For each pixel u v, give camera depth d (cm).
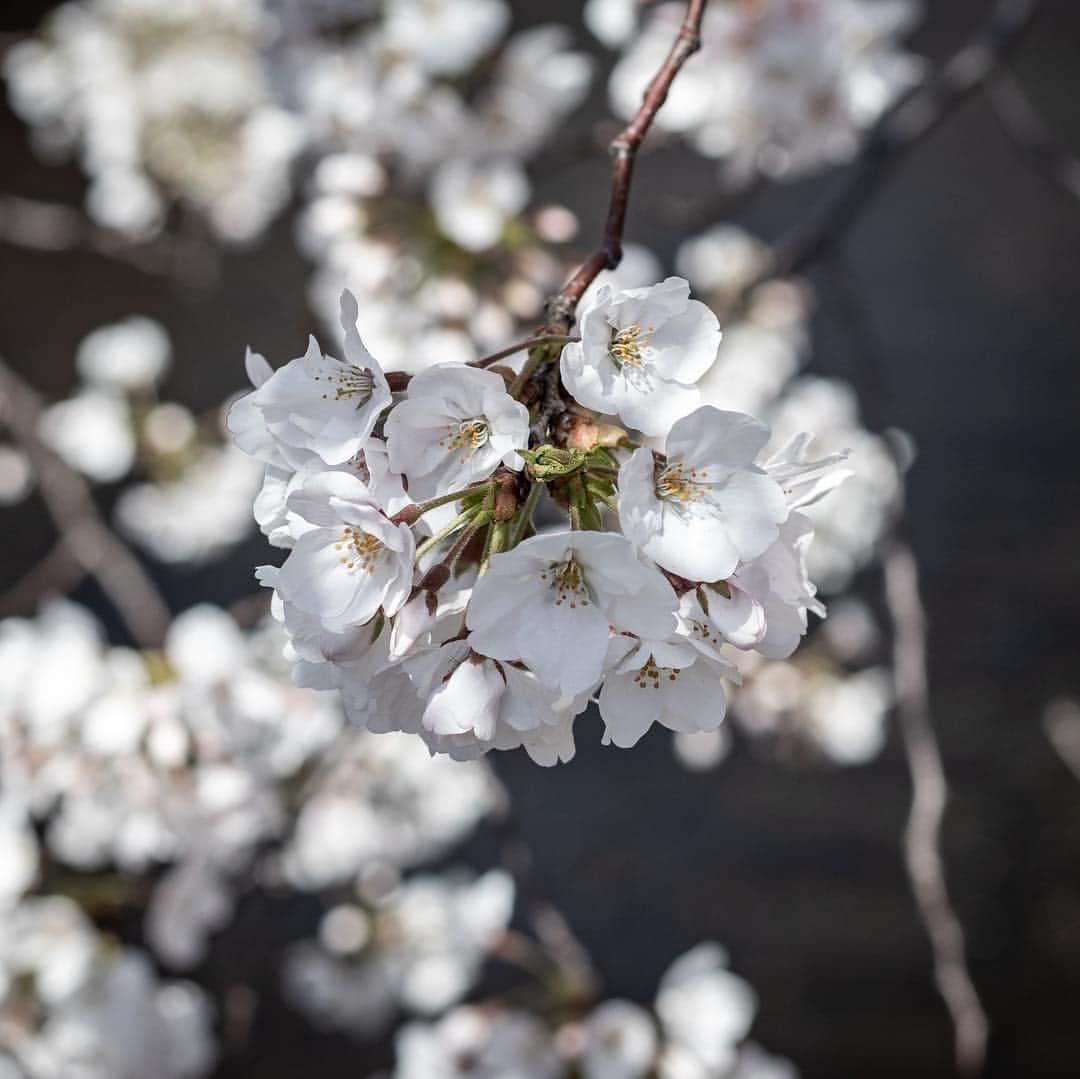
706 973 81
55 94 111
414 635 47
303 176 108
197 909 88
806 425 100
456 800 93
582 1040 77
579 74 88
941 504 158
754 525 46
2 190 175
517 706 47
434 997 90
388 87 85
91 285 173
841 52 86
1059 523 157
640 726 47
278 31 90
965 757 146
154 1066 80
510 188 81
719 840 145
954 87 86
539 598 46
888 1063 136
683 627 46
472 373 46
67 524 97
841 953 141
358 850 91
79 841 83
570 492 47
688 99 87
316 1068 131
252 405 48
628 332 47
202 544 105
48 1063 78
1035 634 152
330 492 46
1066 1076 134
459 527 48
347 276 81
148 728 75
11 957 79
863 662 130
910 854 74
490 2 87
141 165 112
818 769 147
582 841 144
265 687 77
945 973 73
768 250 103
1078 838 142
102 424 100
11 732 76
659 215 97
